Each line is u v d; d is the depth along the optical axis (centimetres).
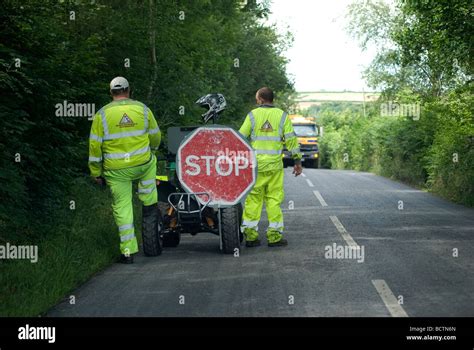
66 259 1080
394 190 2870
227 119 4294
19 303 845
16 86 1191
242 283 984
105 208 1570
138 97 2381
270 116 1306
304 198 2411
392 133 3975
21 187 1101
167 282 1004
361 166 5528
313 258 1173
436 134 2919
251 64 5538
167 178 1326
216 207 1237
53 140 1329
